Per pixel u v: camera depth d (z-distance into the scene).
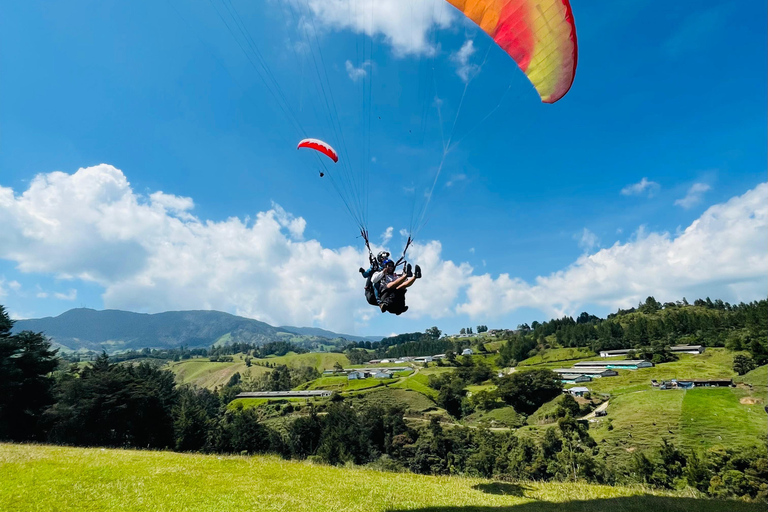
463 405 118.19
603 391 108.69
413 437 84.12
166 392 81.75
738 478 45.28
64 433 46.66
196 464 14.28
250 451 67.56
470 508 9.97
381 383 147.62
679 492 13.07
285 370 193.75
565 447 63.03
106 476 11.91
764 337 119.44
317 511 9.46
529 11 8.26
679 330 169.12
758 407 70.94
